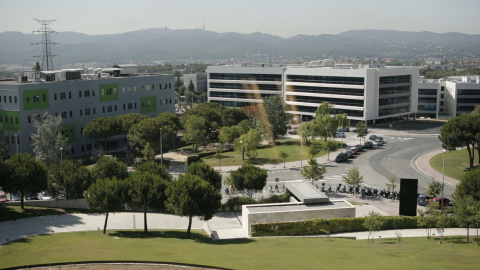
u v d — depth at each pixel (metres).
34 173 68.38
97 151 117.00
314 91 182.00
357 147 124.25
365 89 167.12
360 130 132.38
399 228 62.03
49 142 99.94
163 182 60.09
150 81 156.50
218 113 144.62
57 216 68.88
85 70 165.75
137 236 57.69
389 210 72.00
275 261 42.66
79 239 54.72
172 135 114.50
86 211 72.56
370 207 73.56
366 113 168.88
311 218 63.22
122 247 49.41
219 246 50.69
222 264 41.53
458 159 109.81
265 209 63.91
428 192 73.12
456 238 55.53
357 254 45.59
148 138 112.56
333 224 61.16
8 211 68.62
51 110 124.62
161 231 61.91
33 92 119.56
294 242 53.72
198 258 44.03
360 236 58.53
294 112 188.88
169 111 165.75
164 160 115.69
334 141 133.00
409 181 63.44
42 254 46.06
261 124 119.00
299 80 185.88
